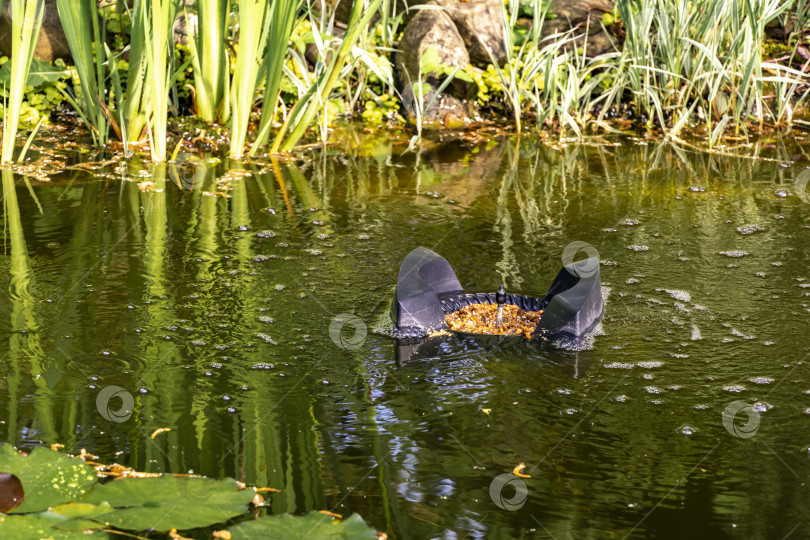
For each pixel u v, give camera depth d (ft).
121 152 22.74
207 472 8.91
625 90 28.89
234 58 25.63
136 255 15.31
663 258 15.43
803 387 10.91
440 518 8.24
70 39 22.20
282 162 22.15
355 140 24.77
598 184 20.36
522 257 15.43
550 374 11.23
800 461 9.33
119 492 8.13
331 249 15.75
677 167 22.04
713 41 25.93
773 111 28.14
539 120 26.08
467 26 29.17
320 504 8.39
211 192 19.27
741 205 18.63
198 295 13.64
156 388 10.75
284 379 11.05
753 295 13.79
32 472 8.28
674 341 12.19
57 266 14.75
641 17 26.71
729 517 8.34
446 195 19.33
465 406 10.43
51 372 11.11
